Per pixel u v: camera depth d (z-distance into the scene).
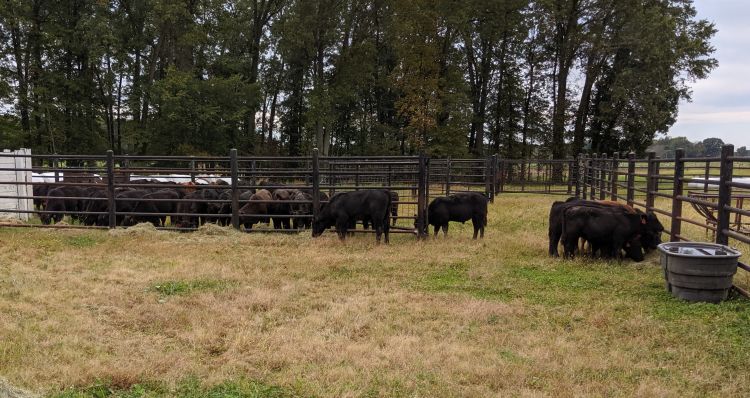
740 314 5.46
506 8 32.66
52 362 4.34
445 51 32.81
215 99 30.81
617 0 31.30
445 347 4.72
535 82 38.12
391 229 11.05
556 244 8.98
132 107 32.50
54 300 6.16
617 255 8.29
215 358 4.55
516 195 22.80
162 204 12.39
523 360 4.43
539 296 6.44
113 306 5.99
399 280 7.34
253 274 7.59
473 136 40.81
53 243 9.91
